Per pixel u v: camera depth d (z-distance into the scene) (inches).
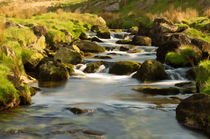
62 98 317.7
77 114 252.1
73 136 199.8
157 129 215.2
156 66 435.2
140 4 1622.8
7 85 274.8
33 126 219.3
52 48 641.0
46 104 287.1
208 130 202.7
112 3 1680.6
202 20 931.3
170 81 426.0
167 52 553.9
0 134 200.5
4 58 380.8
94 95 335.0
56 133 205.0
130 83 411.2
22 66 429.4
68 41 699.4
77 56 546.0
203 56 518.3
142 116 246.2
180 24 858.8
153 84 400.5
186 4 1385.3
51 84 403.5
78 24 1064.8
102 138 197.2
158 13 1376.7
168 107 272.7
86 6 1886.1
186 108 231.8
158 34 828.0
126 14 1524.4
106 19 1461.6
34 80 425.1
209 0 1283.2
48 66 434.9
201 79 340.8
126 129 215.2
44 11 1283.2
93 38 848.9
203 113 216.1
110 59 591.5
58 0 2864.2
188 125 221.0
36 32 639.1
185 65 488.4
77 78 452.1
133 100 305.7
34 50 498.0
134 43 812.0
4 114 250.1
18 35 557.9
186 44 545.6
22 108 270.8
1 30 511.2
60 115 249.0
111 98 316.8
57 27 776.9
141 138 198.4
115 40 890.1
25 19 933.2
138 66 481.7
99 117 243.8
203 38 704.4
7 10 1237.7
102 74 487.2
